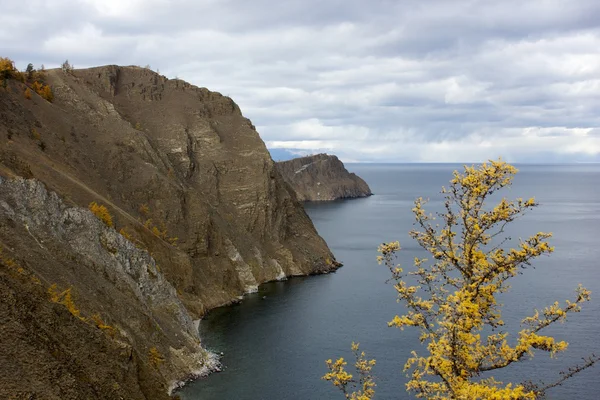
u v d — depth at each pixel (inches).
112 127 3678.6
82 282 1764.3
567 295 2842.0
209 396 1737.2
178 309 2274.9
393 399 1647.4
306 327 2477.9
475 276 613.6
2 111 2709.2
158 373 1695.4
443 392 636.7
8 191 1839.3
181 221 3272.6
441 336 610.5
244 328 2486.5
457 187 623.5
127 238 2442.2
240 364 2020.2
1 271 1283.2
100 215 2352.4
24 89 3191.4
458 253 663.1
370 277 3636.8
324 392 1754.4
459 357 590.9
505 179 593.0
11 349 1022.4
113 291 1895.9
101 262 2001.7
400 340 2236.7
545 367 1824.6
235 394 1752.0
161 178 3383.4
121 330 1670.8
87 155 3186.5
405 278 3481.8
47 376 1027.9
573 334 2171.5
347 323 2519.7
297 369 1957.4
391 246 645.3
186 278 2817.4
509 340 2027.6
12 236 1621.6
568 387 1672.0
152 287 2235.5
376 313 2689.5
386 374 1850.4
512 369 1808.6
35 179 1983.3
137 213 3095.5
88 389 1121.4
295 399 1710.1
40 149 2719.0
